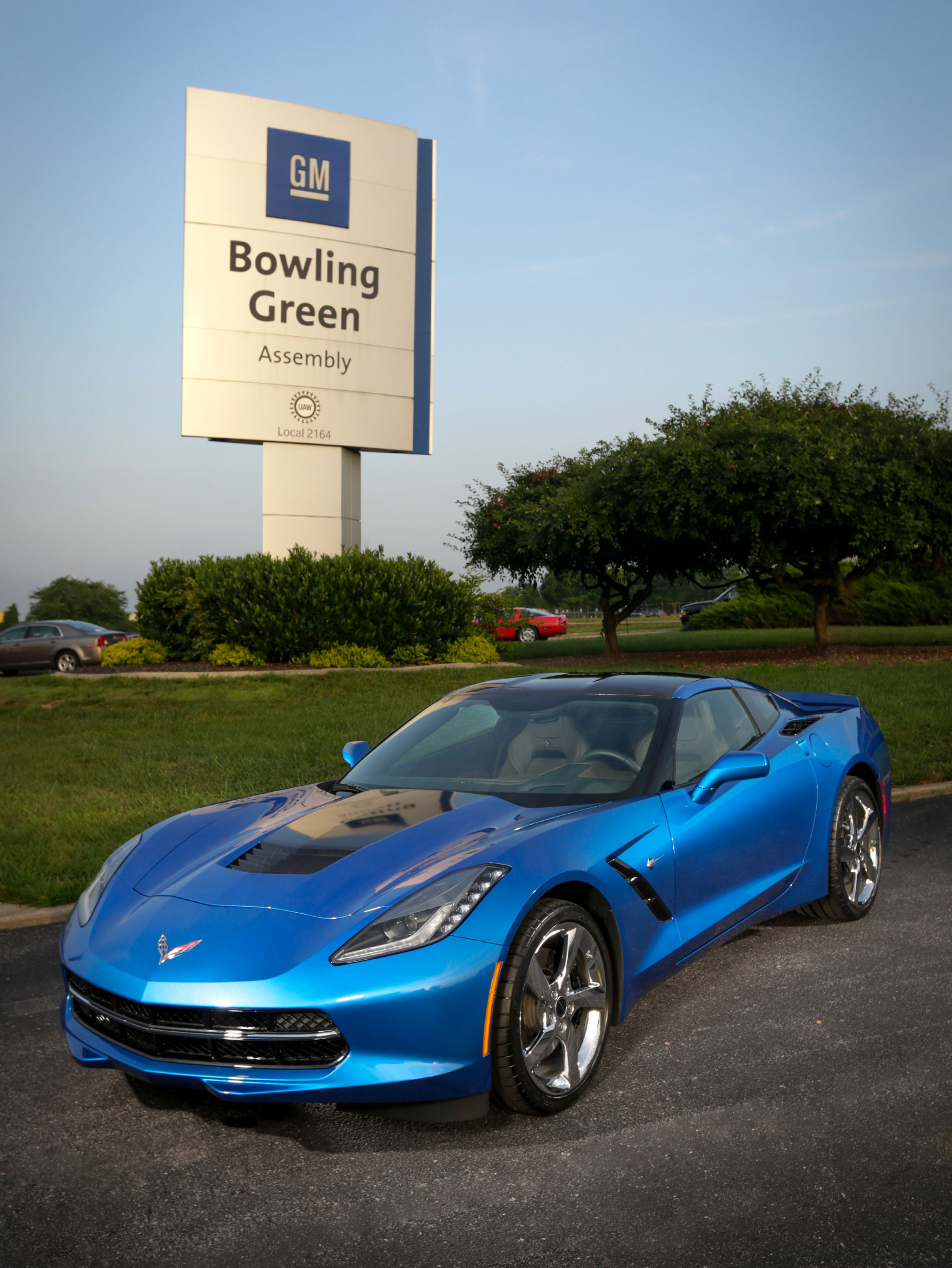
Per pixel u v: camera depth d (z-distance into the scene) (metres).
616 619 23.02
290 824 3.51
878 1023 3.51
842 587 20.70
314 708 12.90
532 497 22.42
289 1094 2.66
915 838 6.27
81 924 3.18
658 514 18.92
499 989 2.78
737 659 20.47
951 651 20.67
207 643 19.05
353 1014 2.63
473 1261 2.25
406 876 2.94
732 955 4.30
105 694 15.16
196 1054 2.76
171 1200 2.55
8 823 6.84
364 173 20.78
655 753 3.79
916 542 18.95
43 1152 2.81
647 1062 3.26
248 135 19.95
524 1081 2.80
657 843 3.46
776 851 4.18
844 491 17.70
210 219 19.81
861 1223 2.34
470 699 4.47
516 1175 2.61
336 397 20.67
